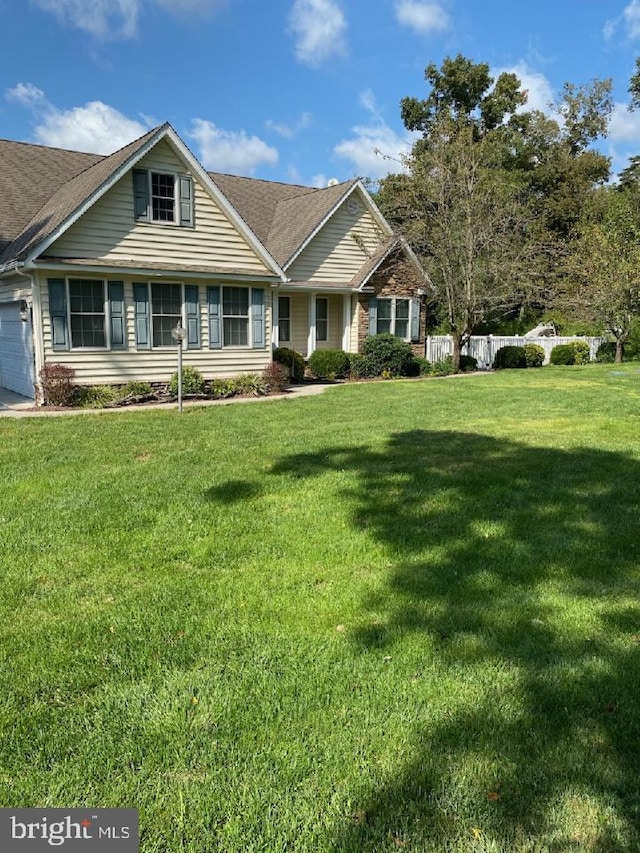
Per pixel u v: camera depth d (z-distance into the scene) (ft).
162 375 42.93
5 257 40.22
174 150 41.24
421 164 61.72
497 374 56.39
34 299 37.60
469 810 6.30
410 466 20.44
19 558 12.99
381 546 13.57
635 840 5.93
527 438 25.27
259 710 7.94
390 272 60.49
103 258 39.47
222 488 17.98
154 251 41.47
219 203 43.70
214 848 5.90
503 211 62.18
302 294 59.62
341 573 12.23
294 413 33.14
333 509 16.11
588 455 21.95
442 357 66.80
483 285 61.62
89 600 11.12
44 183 50.26
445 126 62.54
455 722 7.68
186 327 43.62
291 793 6.56
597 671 8.79
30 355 39.96
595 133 117.91
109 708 8.04
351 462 21.13
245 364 47.11
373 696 8.23
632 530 14.35
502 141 100.58
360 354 57.41
